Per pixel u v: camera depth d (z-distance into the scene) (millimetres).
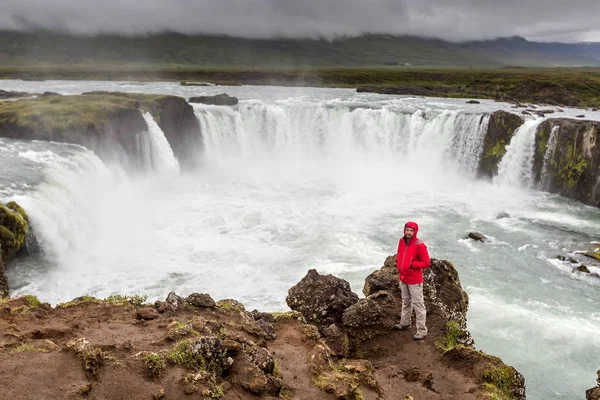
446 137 44844
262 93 78750
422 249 11156
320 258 23234
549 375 14594
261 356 8688
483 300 19438
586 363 15273
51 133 31797
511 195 37500
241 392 7840
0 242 18453
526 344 16250
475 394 9469
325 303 13055
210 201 32688
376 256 23672
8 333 8406
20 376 6902
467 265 23109
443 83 109625
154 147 38438
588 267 22766
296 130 48562
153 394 7051
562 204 34750
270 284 20375
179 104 42000
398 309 12641
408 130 46812
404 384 9906
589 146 35156
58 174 25094
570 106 66312
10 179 23359
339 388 8562
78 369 7258
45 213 21594
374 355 11539
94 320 9602
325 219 29312
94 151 32156
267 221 28531
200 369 7887
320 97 70938
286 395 8125
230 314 11195
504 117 41750
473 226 28875
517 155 40531
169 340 8617
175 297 11148
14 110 35062
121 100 38781
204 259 22656
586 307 19094
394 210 31844
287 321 11531
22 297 10344
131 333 9094
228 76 127688
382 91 84688
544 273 22312
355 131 48188
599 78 88625
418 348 11359
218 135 46094
